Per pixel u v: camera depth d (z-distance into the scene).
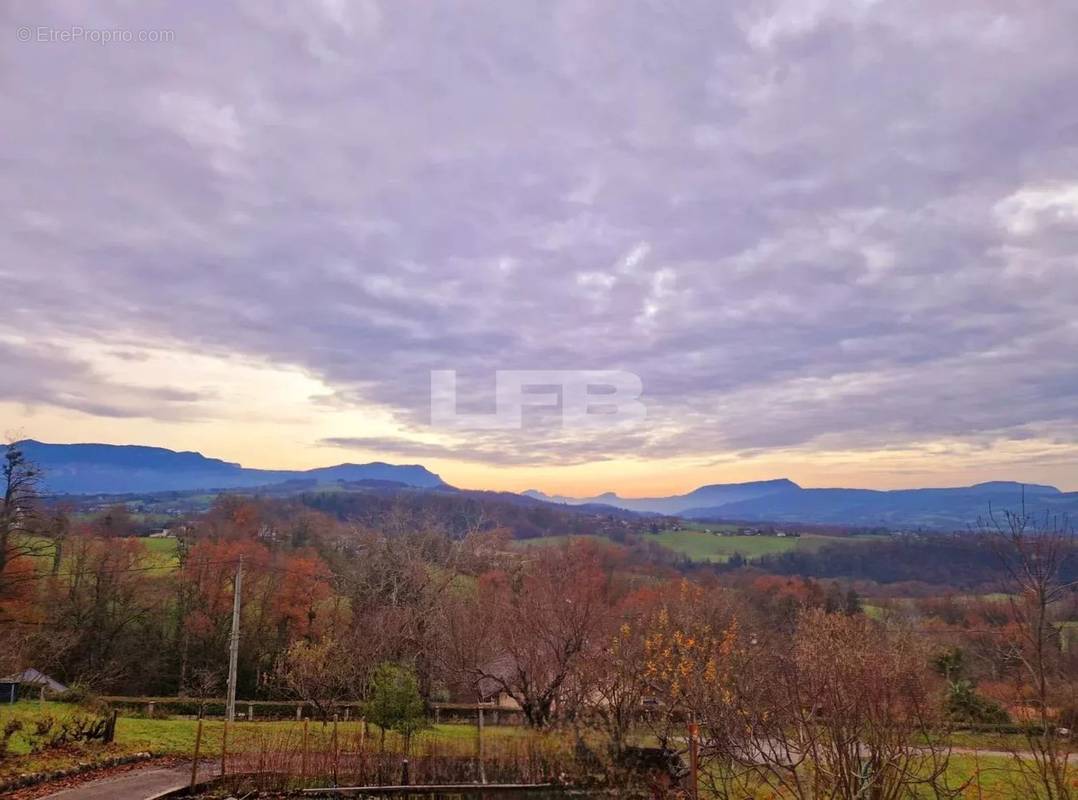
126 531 42.62
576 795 15.27
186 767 17.09
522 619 23.38
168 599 40.25
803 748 8.28
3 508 28.22
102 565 38.09
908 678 9.18
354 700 26.88
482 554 35.41
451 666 25.33
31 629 28.61
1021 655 8.34
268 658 38.66
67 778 15.28
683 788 11.53
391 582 34.81
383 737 17.25
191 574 39.59
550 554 29.94
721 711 9.73
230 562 39.56
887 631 23.14
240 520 44.72
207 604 39.78
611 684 17.28
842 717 8.30
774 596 36.78
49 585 35.78
